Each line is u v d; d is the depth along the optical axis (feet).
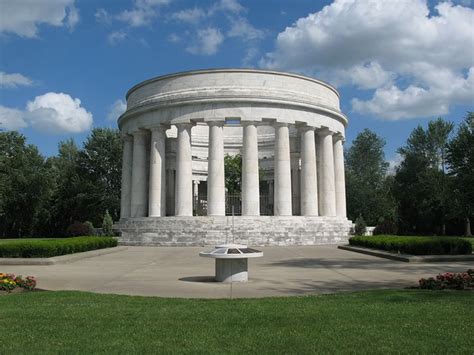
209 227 146.20
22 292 53.72
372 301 45.01
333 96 183.93
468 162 209.77
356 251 117.60
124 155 185.98
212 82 160.97
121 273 74.59
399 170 281.74
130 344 29.89
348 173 292.81
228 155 211.20
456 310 40.14
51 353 28.04
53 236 285.43
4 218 276.00
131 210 173.17
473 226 264.11
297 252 117.50
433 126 278.26
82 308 41.98
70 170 283.38
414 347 28.96
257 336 31.71
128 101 188.34
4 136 256.93
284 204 155.63
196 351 28.30
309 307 41.81
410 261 88.94
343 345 29.48
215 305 43.24
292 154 200.23
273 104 159.02
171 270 79.15
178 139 160.76
